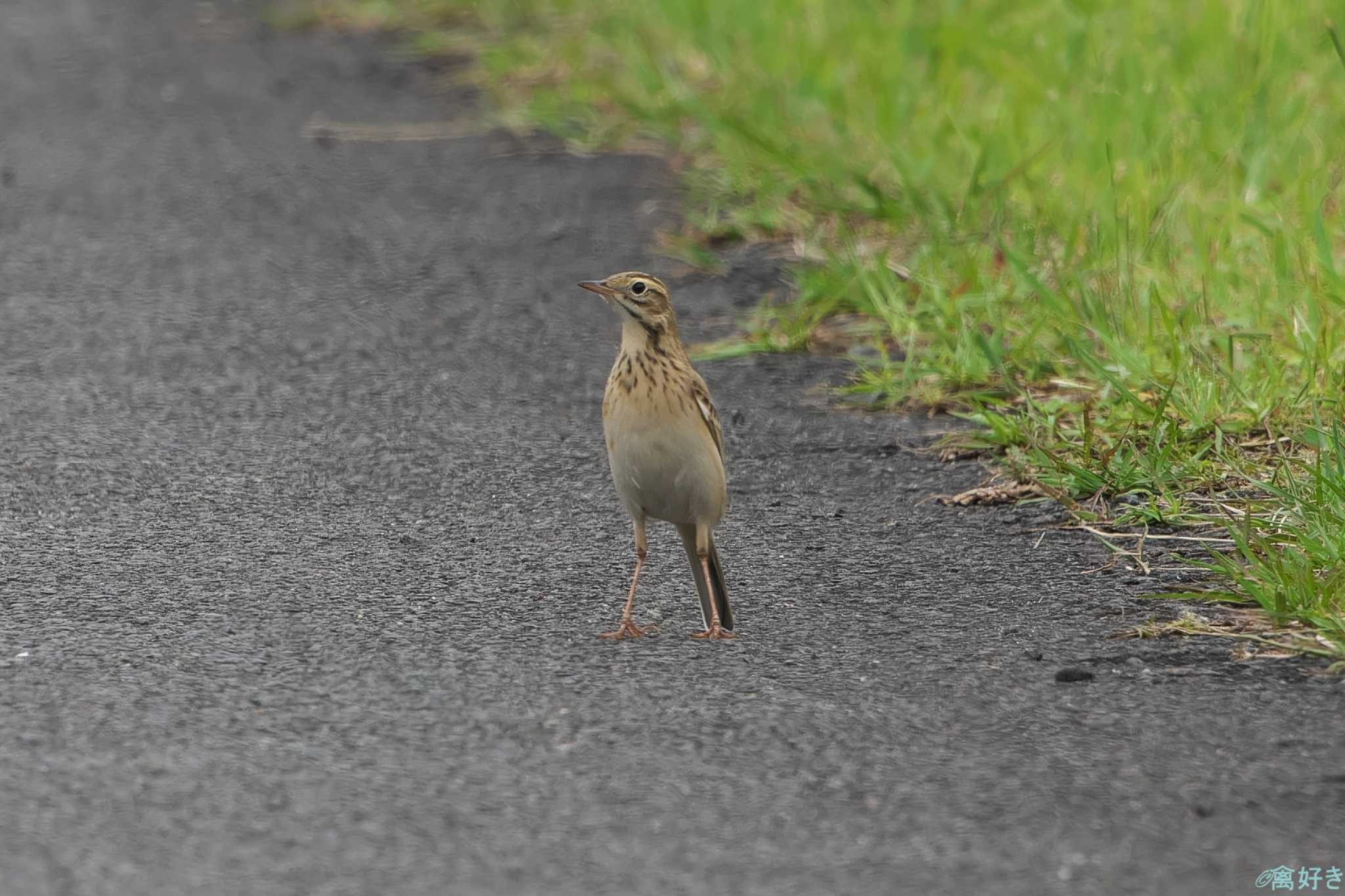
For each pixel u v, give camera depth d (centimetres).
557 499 1133
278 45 2392
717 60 2048
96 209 1762
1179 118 1662
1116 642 904
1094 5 1978
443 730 797
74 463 1176
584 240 1681
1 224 1712
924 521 1095
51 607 941
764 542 1062
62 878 670
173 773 752
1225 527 1028
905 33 1972
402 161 1920
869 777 754
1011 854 691
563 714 813
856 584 994
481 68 2248
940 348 1376
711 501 909
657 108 2003
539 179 1862
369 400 1305
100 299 1520
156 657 874
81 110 2102
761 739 789
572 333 1454
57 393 1306
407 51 2344
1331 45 1789
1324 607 912
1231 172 1573
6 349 1399
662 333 896
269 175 1867
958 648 899
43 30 2481
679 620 943
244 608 944
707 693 840
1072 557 1032
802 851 693
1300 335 1252
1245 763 766
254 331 1448
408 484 1153
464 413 1284
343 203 1784
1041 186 1611
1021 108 1753
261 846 694
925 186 1648
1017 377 1314
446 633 915
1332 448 1091
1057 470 1135
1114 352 1252
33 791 734
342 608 948
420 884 668
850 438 1243
